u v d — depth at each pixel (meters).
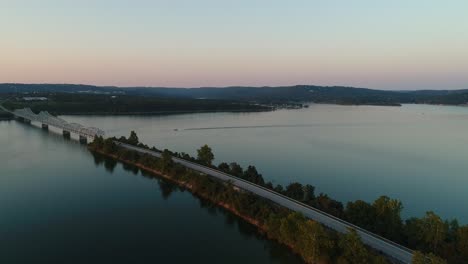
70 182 151.38
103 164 182.00
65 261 89.88
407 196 139.12
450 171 174.38
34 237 102.00
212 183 133.25
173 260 90.94
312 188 120.44
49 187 143.75
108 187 145.38
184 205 127.06
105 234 104.56
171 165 161.75
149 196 135.50
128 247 97.00
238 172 147.12
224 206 123.88
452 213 123.44
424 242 84.38
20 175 159.25
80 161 187.12
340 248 82.19
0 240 99.88
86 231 106.19
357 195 139.50
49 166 176.12
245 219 113.75
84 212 119.75
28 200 129.38
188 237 103.44
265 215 107.06
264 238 102.75
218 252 95.06
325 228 92.69
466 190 145.88
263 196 118.94
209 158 166.12
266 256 93.12
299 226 90.44
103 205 126.12
